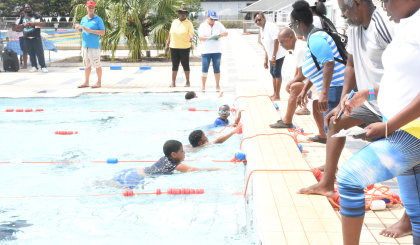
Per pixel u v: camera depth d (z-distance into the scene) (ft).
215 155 19.20
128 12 53.31
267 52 29.43
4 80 41.91
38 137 22.66
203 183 15.93
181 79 41.98
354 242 8.43
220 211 13.51
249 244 11.31
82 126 24.89
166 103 30.89
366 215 12.22
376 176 8.00
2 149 20.57
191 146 20.51
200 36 33.68
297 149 16.85
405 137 7.83
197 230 12.21
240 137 22.09
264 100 27.73
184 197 14.74
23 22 49.42
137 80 41.47
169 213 13.46
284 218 10.74
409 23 7.68
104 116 27.25
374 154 7.97
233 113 28.09
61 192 15.39
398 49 7.85
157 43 56.18
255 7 135.13
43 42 53.88
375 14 10.44
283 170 14.39
